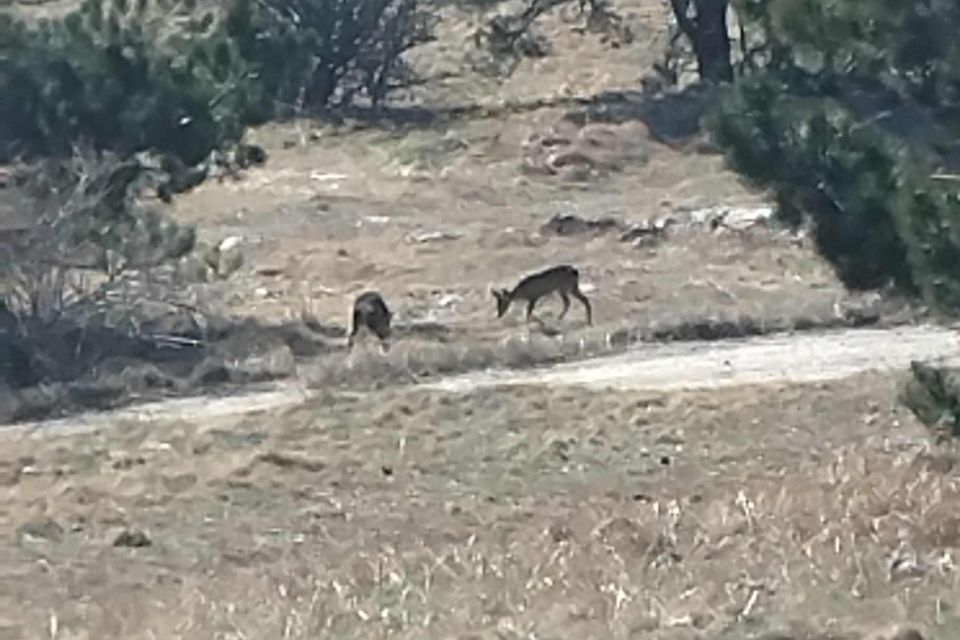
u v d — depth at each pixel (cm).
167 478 6138
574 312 10006
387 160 14538
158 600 4166
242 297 10675
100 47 9544
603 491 5622
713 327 8856
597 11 18900
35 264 9250
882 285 6209
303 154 14750
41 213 9394
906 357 7862
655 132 15012
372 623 3431
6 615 4153
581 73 17862
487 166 14462
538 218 13038
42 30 9631
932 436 5731
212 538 5166
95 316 9362
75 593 4469
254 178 13962
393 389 7688
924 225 5062
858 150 6141
